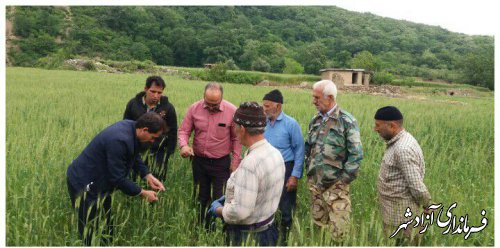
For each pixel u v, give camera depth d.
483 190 6.19
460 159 7.44
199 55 92.69
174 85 25.44
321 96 4.52
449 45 123.81
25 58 70.25
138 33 94.75
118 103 14.25
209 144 5.08
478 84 84.38
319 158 4.62
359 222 5.00
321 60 95.69
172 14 103.56
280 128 4.91
